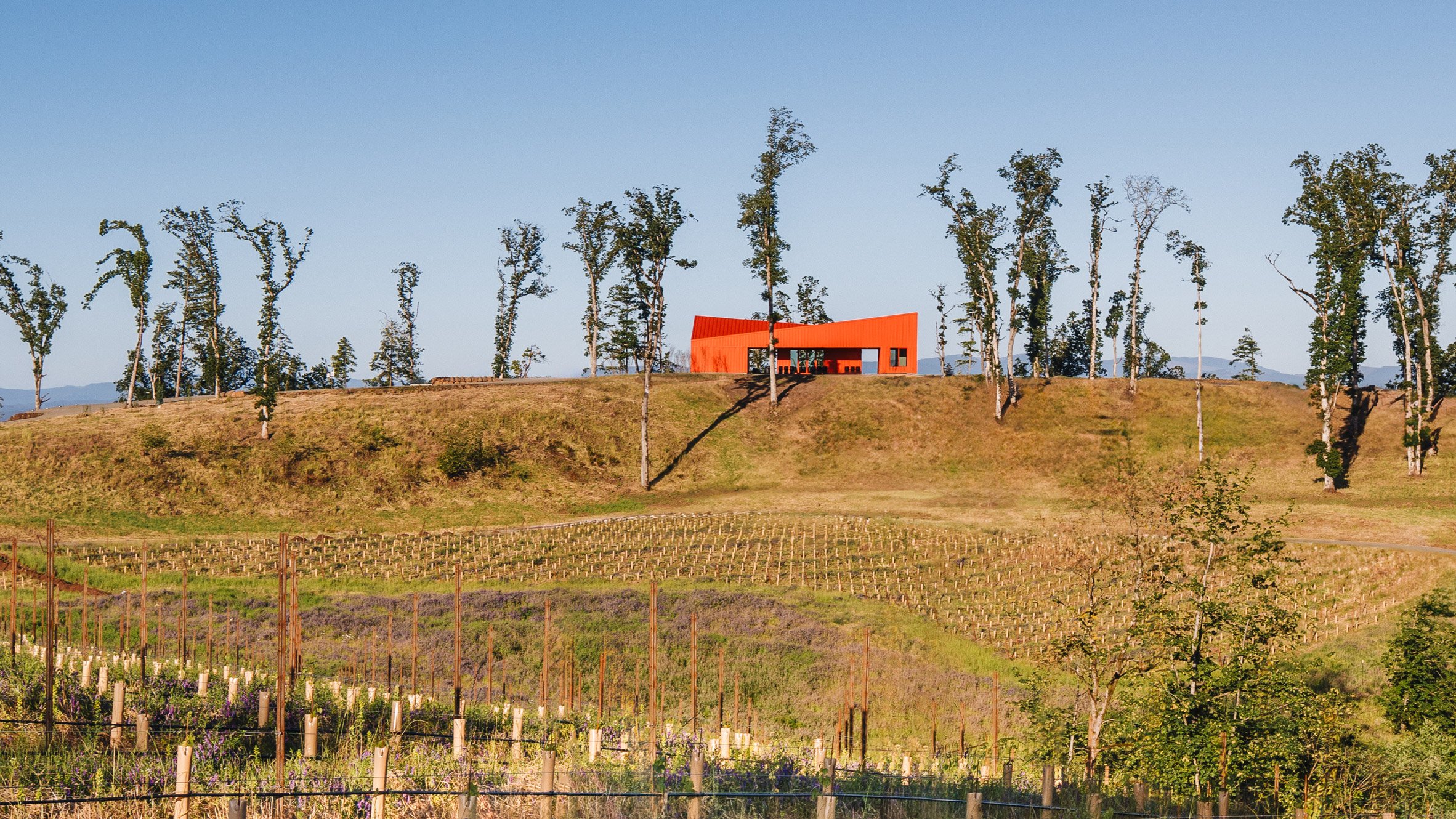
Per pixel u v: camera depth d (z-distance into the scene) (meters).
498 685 35.84
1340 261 78.69
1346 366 76.81
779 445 89.62
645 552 62.53
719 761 16.47
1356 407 87.19
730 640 43.62
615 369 121.25
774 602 50.47
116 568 53.28
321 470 78.50
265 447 80.56
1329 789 23.52
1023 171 92.31
